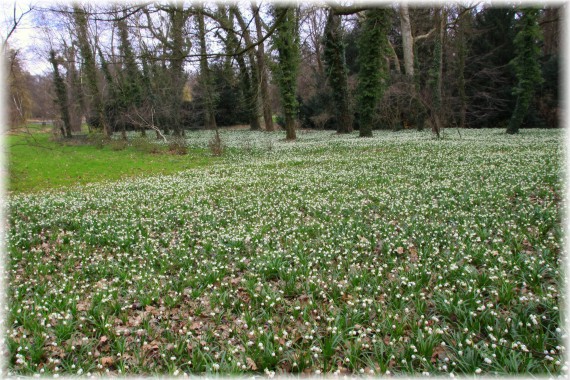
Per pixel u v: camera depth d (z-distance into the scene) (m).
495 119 39.38
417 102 34.38
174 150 30.22
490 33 40.12
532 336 4.43
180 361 4.66
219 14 12.74
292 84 33.75
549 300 5.07
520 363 4.09
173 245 8.98
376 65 31.27
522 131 31.08
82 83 42.72
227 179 17.61
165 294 6.43
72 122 50.53
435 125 29.41
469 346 4.40
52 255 8.74
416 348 4.46
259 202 12.51
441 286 5.89
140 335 5.24
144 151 30.94
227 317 5.62
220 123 57.44
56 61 41.16
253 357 4.51
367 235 8.51
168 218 11.31
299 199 12.75
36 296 6.36
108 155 29.58
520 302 4.99
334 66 36.78
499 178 12.81
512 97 37.69
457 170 15.15
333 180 15.30
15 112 27.34
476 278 5.92
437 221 9.16
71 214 12.28
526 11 26.92
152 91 40.75
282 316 5.60
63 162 26.17
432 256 7.06
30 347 4.83
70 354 4.90
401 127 40.03
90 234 9.84
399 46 45.66
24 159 27.27
